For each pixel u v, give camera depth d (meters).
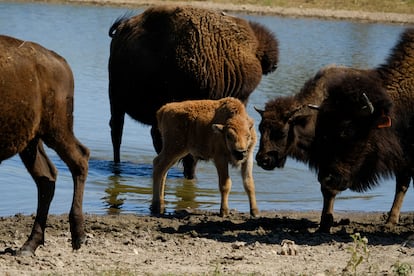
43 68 33.88
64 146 34.75
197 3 147.62
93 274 32.12
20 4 143.38
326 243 39.94
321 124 41.91
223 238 40.72
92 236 40.00
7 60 32.91
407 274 33.19
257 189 54.34
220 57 56.94
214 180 56.81
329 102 41.69
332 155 41.69
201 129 46.81
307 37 127.88
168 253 37.19
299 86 87.12
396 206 45.12
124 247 38.12
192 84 56.94
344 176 41.72
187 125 47.47
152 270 33.56
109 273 32.12
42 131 34.28
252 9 148.12
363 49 118.50
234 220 45.44
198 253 37.28
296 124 43.56
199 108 47.28
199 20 57.47
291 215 47.97
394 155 42.38
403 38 44.34
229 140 44.56
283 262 35.66
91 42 111.25
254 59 57.88
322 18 148.00
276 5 151.25
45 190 35.69
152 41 58.72
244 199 51.97
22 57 33.34
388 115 41.12
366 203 52.94
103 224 43.03
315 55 110.69
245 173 46.78
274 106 43.97
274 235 41.44
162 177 48.22
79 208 35.50
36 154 35.44
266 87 85.94
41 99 33.84
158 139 59.03
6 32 113.88
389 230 43.88
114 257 35.97
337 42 124.38
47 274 31.84
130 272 32.62
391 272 33.72
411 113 43.03
